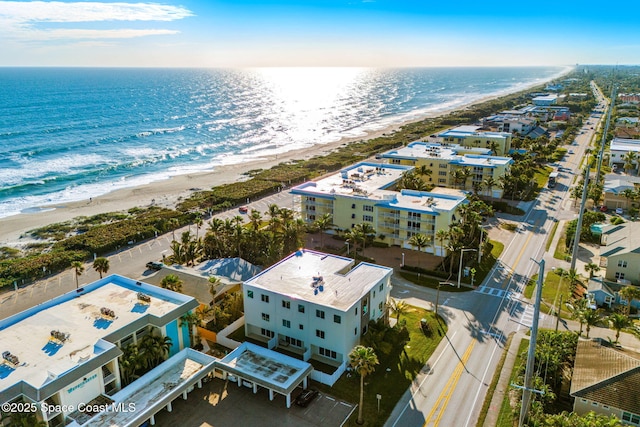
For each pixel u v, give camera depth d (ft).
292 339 250.78
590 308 259.39
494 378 225.76
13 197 568.82
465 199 408.46
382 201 394.32
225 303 284.20
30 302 311.27
